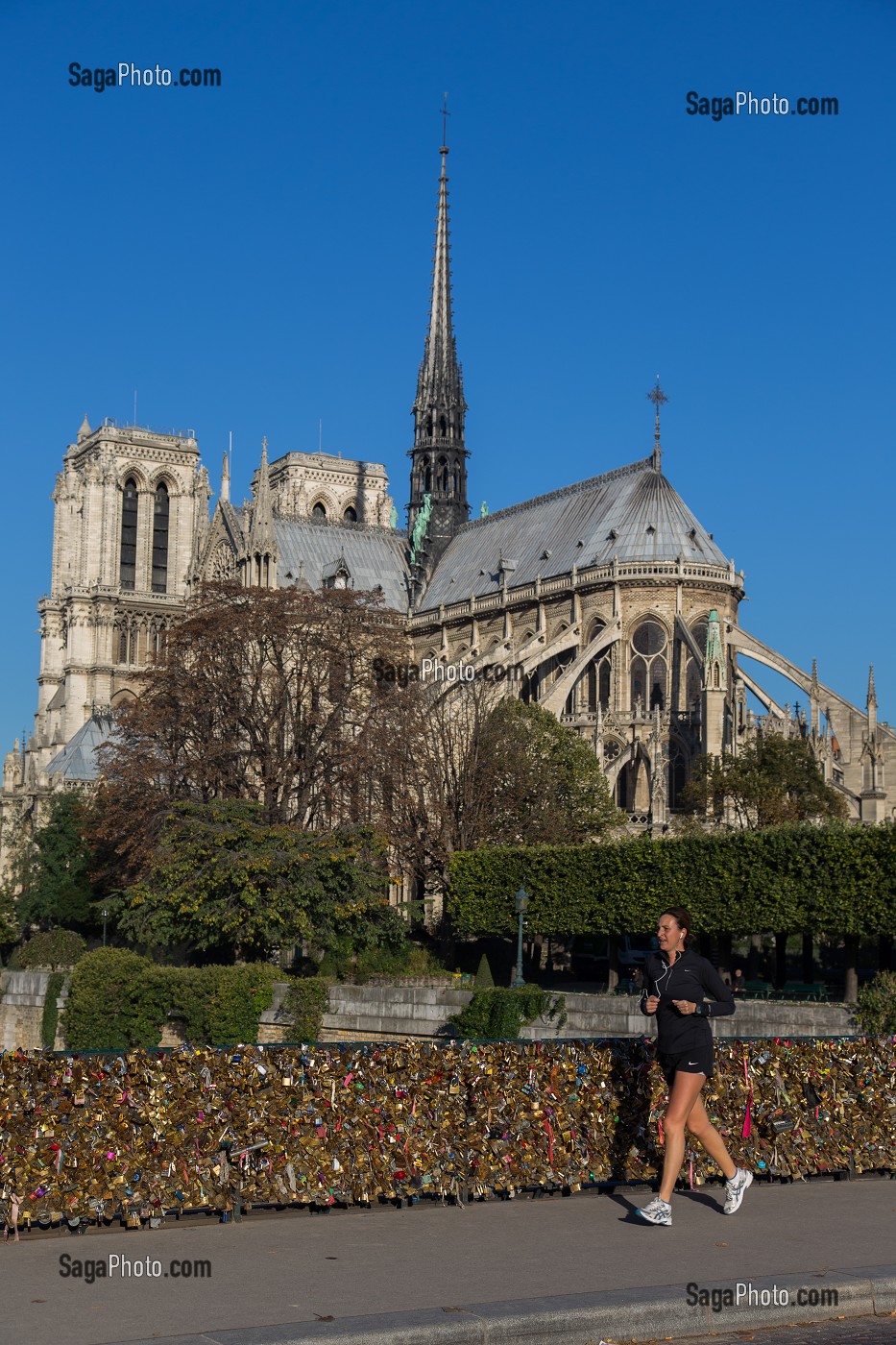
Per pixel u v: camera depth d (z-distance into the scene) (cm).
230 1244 2120
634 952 9769
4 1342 1623
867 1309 1931
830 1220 2350
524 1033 6556
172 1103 2297
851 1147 2830
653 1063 2658
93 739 16350
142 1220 2270
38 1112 2211
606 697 13562
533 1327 1738
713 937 7362
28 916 12988
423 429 17125
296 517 17225
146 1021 7469
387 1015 7169
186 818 9062
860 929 6231
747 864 6731
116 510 19375
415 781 10362
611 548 13812
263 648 10844
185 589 19750
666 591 13400
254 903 8312
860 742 12794
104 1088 2261
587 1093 2605
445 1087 2498
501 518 16388
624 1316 1791
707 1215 2370
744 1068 2758
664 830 11069
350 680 10944
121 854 11281
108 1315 1736
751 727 12500
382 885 8856
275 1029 7362
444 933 9562
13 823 17738
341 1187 2384
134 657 19225
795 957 10319
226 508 17362
